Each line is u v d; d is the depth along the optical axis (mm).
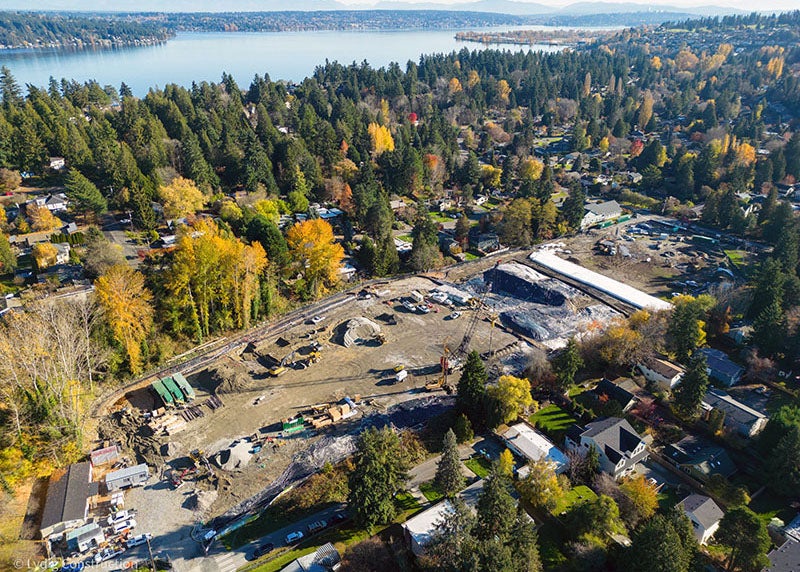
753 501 63469
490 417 72062
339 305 107375
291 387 82688
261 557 55125
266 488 64125
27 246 110125
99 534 56500
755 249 137875
